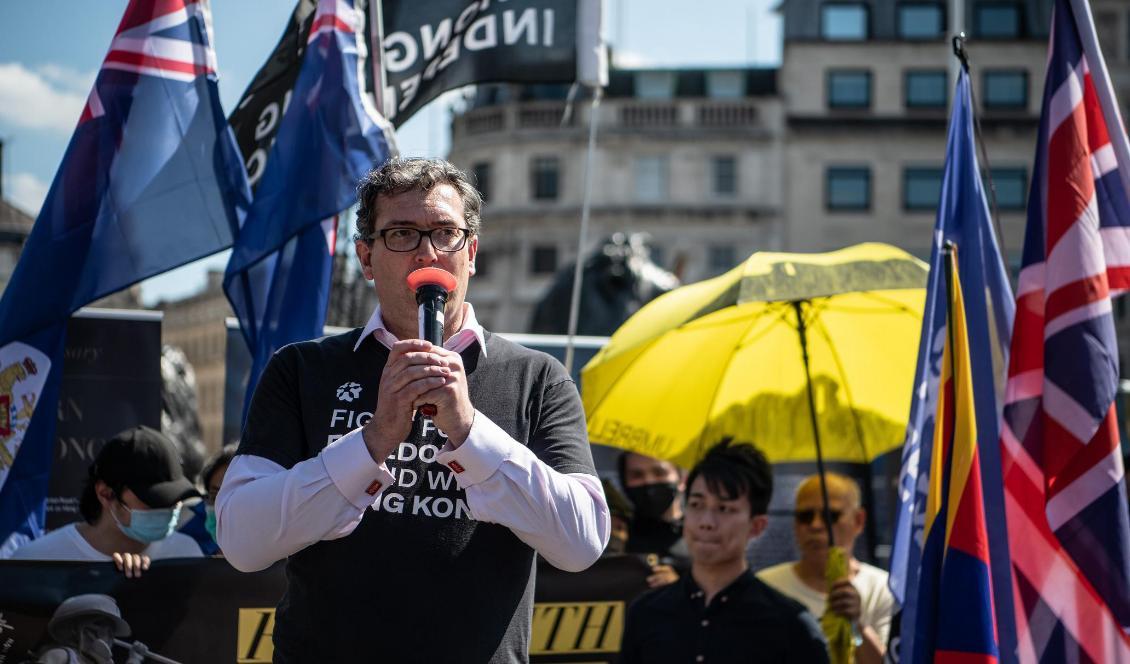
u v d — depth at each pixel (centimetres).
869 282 432
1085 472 374
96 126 425
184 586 391
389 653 251
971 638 353
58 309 418
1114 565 371
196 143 430
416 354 240
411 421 244
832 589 443
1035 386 388
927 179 4656
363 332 271
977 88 4684
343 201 422
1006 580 376
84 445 492
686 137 4609
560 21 496
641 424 486
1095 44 398
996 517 380
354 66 432
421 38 494
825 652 397
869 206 4638
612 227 4584
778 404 502
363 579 253
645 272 1117
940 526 366
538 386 273
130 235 423
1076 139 392
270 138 493
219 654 391
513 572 260
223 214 429
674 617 407
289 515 244
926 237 4641
